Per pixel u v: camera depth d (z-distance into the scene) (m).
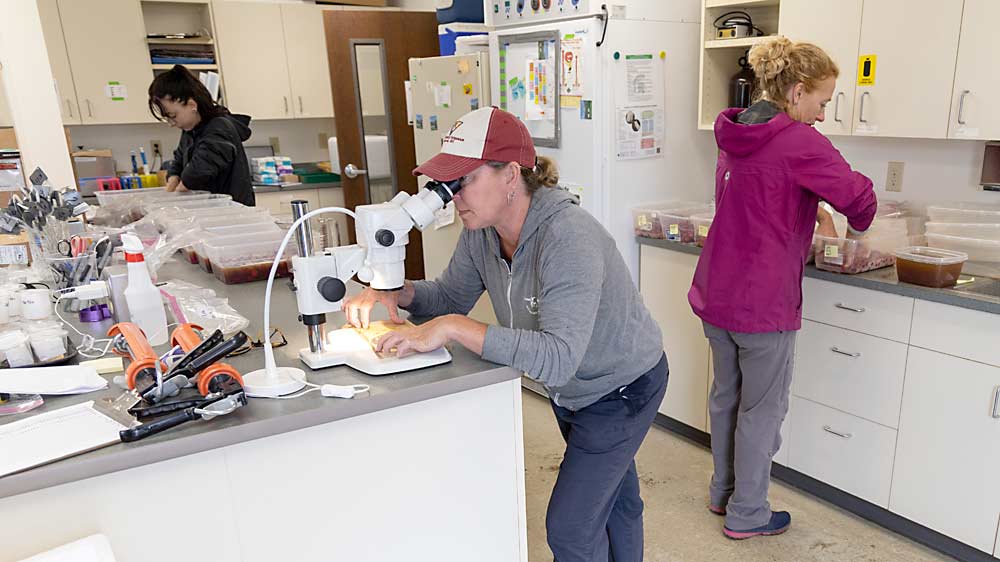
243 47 4.80
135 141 5.02
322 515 1.29
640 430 1.60
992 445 1.94
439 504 1.43
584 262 1.33
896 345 2.11
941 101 2.12
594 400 1.58
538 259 1.43
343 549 1.33
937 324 1.99
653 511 2.46
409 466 1.36
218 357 1.21
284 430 1.15
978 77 2.02
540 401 3.43
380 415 1.30
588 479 1.57
